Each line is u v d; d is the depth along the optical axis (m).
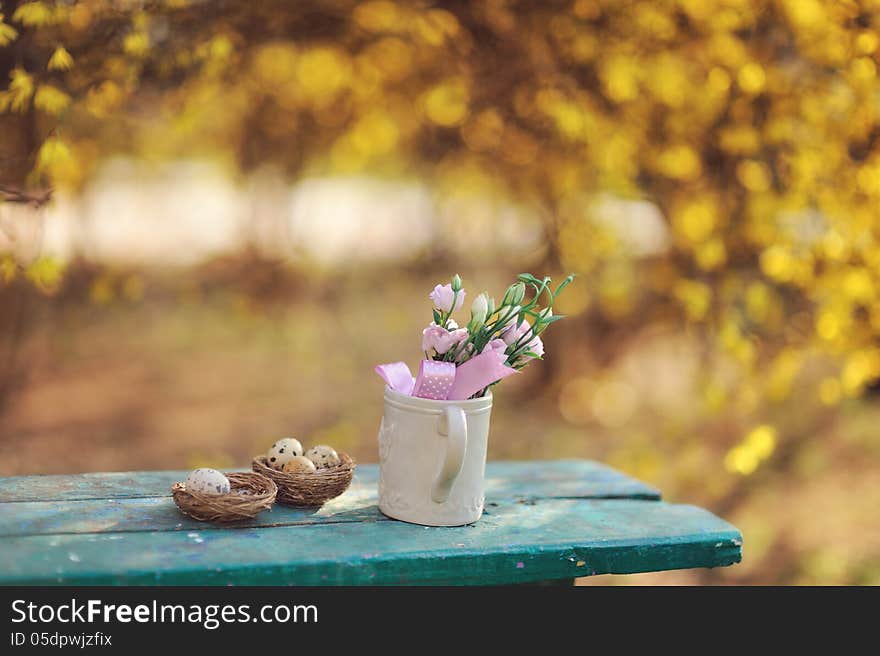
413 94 4.80
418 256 8.49
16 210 3.45
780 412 5.68
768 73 3.45
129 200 8.98
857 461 5.18
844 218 3.43
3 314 5.80
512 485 2.22
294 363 6.67
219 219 9.94
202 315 7.48
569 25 3.54
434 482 1.84
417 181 7.59
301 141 6.82
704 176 3.74
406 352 7.08
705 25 3.40
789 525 4.47
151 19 3.04
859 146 3.47
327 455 2.04
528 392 6.15
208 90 3.55
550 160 4.25
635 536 1.87
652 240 4.84
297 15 3.68
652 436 5.41
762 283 3.78
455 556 1.73
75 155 4.54
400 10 3.72
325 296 8.00
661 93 3.47
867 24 3.24
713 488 4.81
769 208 3.54
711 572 4.03
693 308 3.68
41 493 1.94
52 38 2.86
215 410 5.73
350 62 4.50
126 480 2.06
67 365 6.13
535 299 1.87
